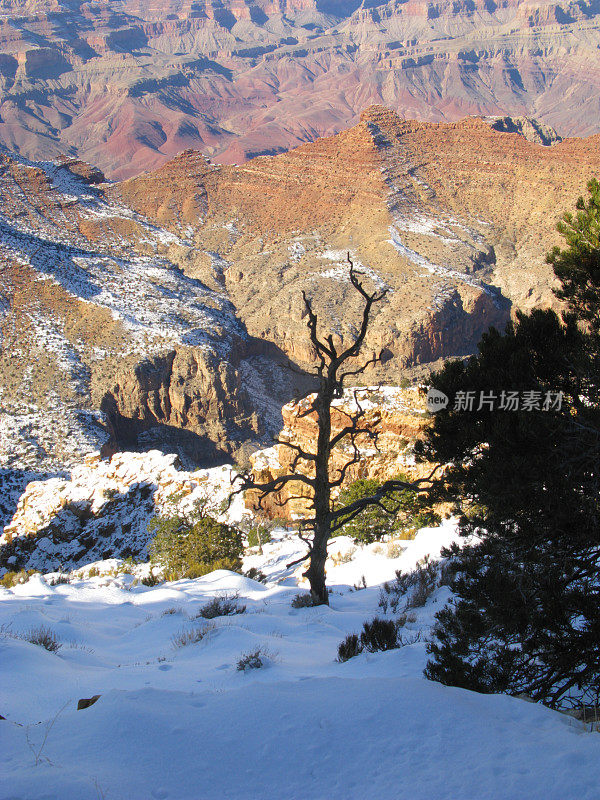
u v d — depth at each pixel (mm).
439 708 5250
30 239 161750
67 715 5816
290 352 160000
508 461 8320
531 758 4367
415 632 11836
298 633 13500
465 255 187875
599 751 4289
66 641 13070
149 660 11562
